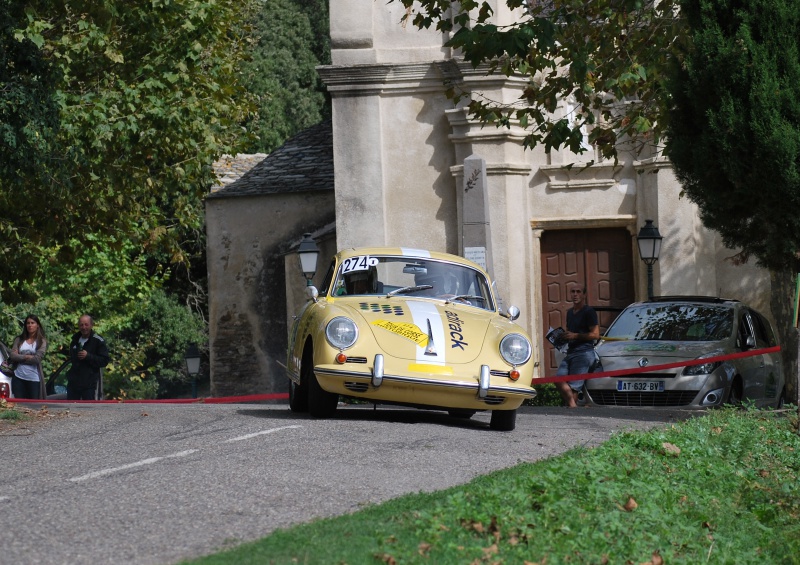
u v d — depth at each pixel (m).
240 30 27.36
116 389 50.81
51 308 38.16
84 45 19.86
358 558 5.99
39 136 16.80
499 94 24.75
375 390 12.30
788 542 8.56
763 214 14.81
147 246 24.73
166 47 21.22
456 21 16.67
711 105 14.86
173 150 21.75
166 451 10.36
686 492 9.11
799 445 12.41
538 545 6.62
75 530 7.01
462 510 7.01
